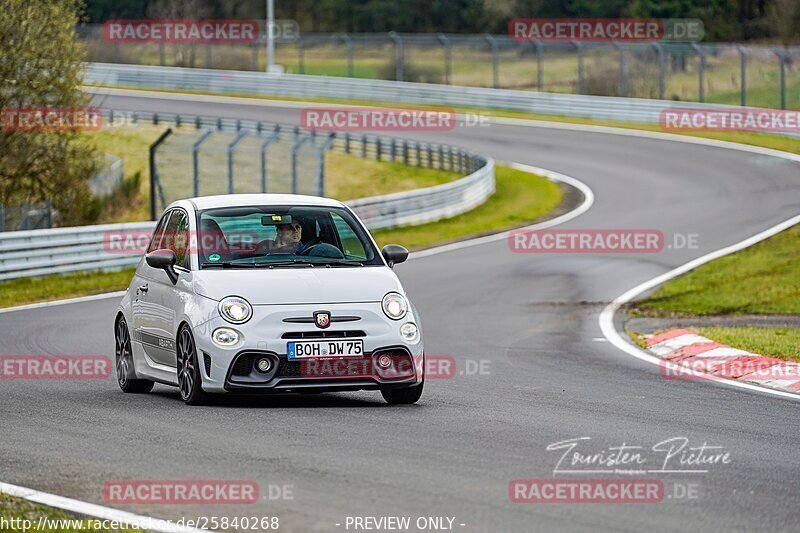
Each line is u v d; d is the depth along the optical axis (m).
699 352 49.88
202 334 33.75
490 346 53.16
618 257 92.94
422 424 31.41
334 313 33.88
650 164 152.88
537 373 44.34
